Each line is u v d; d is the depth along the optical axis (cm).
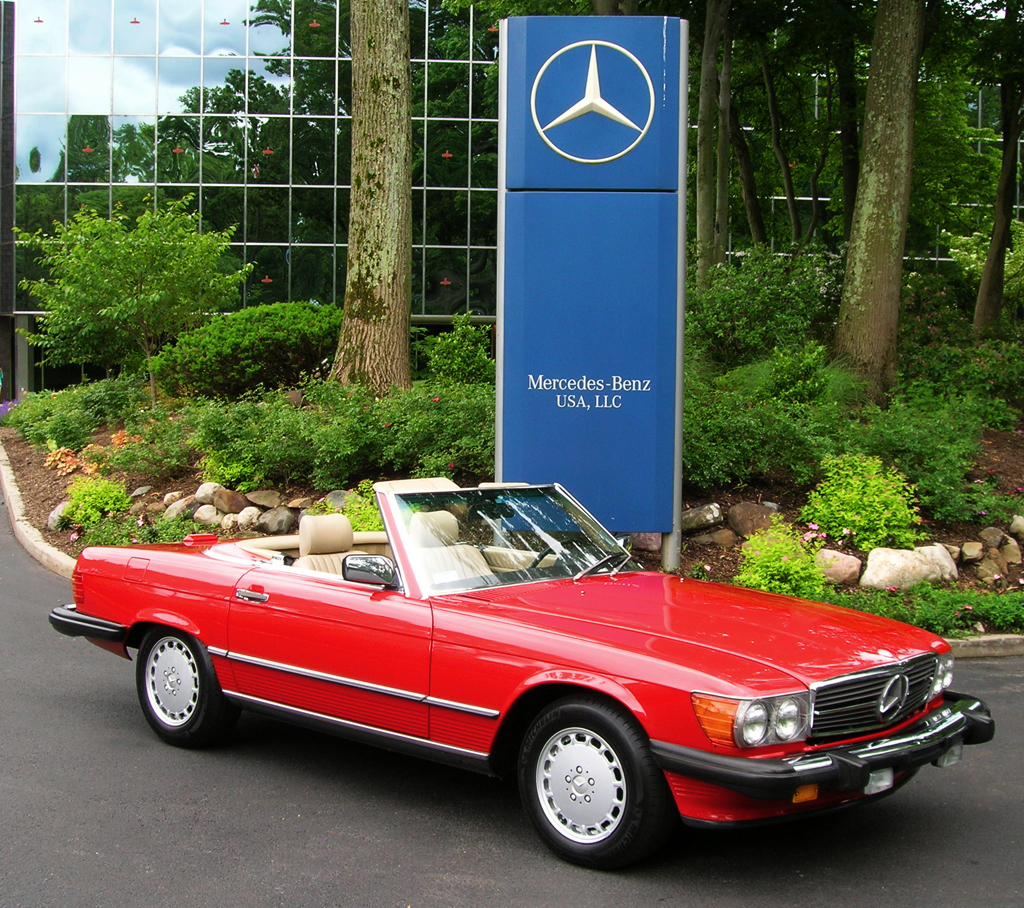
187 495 1203
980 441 1363
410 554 492
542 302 915
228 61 2905
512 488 569
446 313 2889
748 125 2830
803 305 1560
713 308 1551
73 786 510
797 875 415
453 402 1157
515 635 438
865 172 1463
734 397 1184
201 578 564
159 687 584
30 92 2931
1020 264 3150
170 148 2914
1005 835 462
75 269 1716
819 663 412
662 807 398
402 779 531
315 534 578
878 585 934
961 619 871
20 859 424
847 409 1346
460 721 450
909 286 1822
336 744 592
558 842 423
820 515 1024
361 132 1382
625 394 916
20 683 695
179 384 1652
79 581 623
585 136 907
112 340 1925
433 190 2877
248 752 572
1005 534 1062
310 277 2911
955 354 1579
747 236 2972
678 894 395
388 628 474
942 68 2286
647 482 920
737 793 384
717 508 1036
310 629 504
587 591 496
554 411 918
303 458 1163
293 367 1573
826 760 387
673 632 431
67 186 2934
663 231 912
